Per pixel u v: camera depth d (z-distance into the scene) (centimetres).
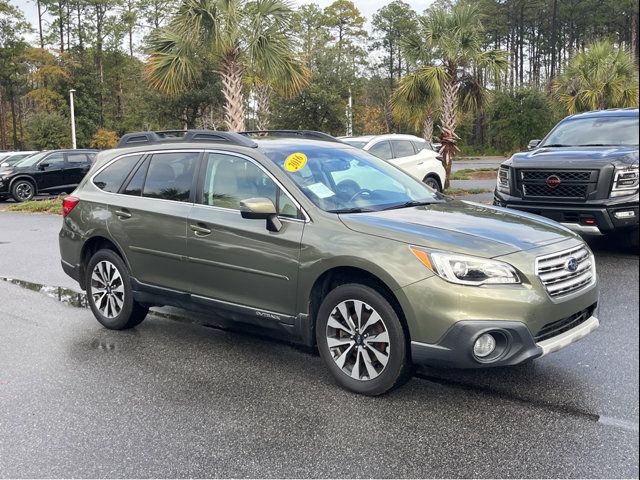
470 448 346
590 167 771
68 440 366
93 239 595
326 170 495
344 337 430
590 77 2273
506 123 4053
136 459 343
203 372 473
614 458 329
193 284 510
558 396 409
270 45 1488
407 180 541
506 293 376
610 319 555
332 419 387
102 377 465
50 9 6147
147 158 567
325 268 423
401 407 402
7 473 330
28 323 616
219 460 340
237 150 500
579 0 6856
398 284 390
